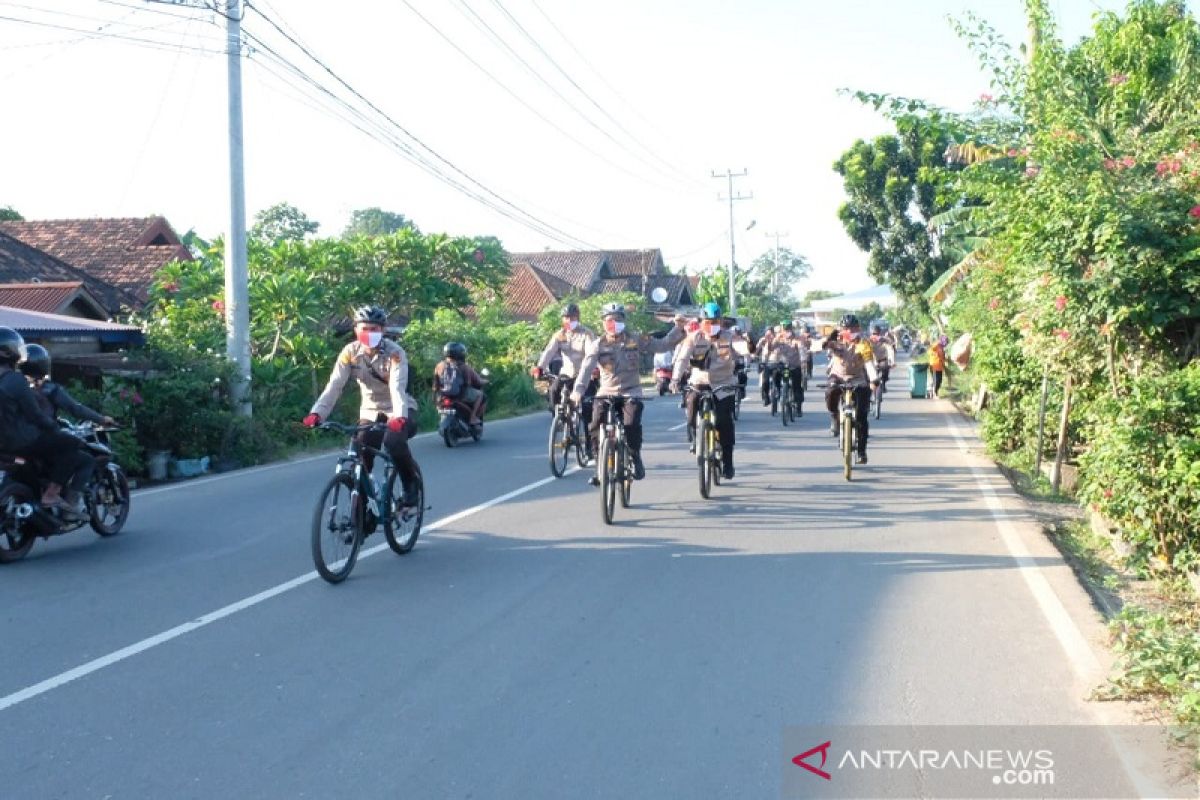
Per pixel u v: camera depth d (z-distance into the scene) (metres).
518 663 6.05
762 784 4.49
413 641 6.49
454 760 4.74
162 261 31.25
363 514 8.34
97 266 31.36
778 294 101.31
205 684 5.76
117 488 10.16
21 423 8.80
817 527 10.12
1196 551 7.92
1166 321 8.42
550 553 8.99
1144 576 8.41
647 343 11.02
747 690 5.59
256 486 13.73
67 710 5.39
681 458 15.81
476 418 18.31
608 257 64.19
